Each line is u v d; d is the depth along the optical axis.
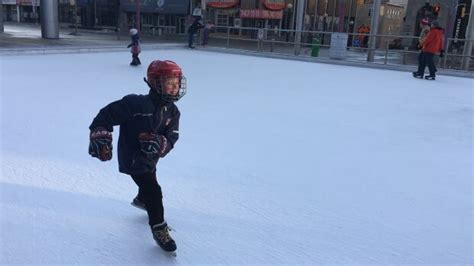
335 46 15.35
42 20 16.42
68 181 3.47
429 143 5.22
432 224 3.08
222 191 3.45
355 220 3.08
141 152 2.47
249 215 3.07
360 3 23.55
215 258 2.52
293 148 4.69
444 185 3.85
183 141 4.71
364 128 5.81
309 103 7.38
